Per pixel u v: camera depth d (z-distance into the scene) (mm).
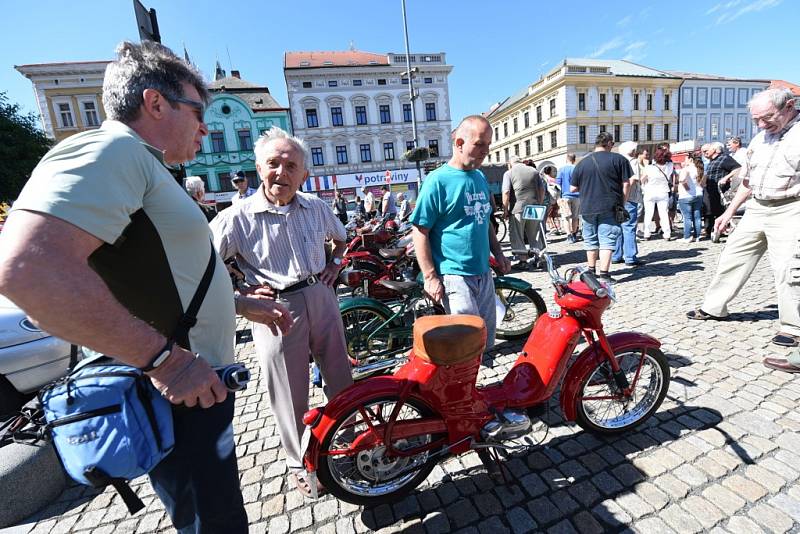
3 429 1145
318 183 34406
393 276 4992
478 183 2553
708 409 2504
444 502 2018
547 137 40375
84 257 911
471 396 1936
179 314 1205
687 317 3982
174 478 1264
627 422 2342
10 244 833
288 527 1957
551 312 2270
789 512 1772
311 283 2104
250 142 32812
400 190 36125
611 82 37875
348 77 34875
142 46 1243
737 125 44531
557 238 9672
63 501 2275
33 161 21422
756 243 3451
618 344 2221
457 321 1914
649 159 8766
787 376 2793
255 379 3725
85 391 1055
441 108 36906
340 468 1982
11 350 2811
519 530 1820
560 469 2148
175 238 1166
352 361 3609
